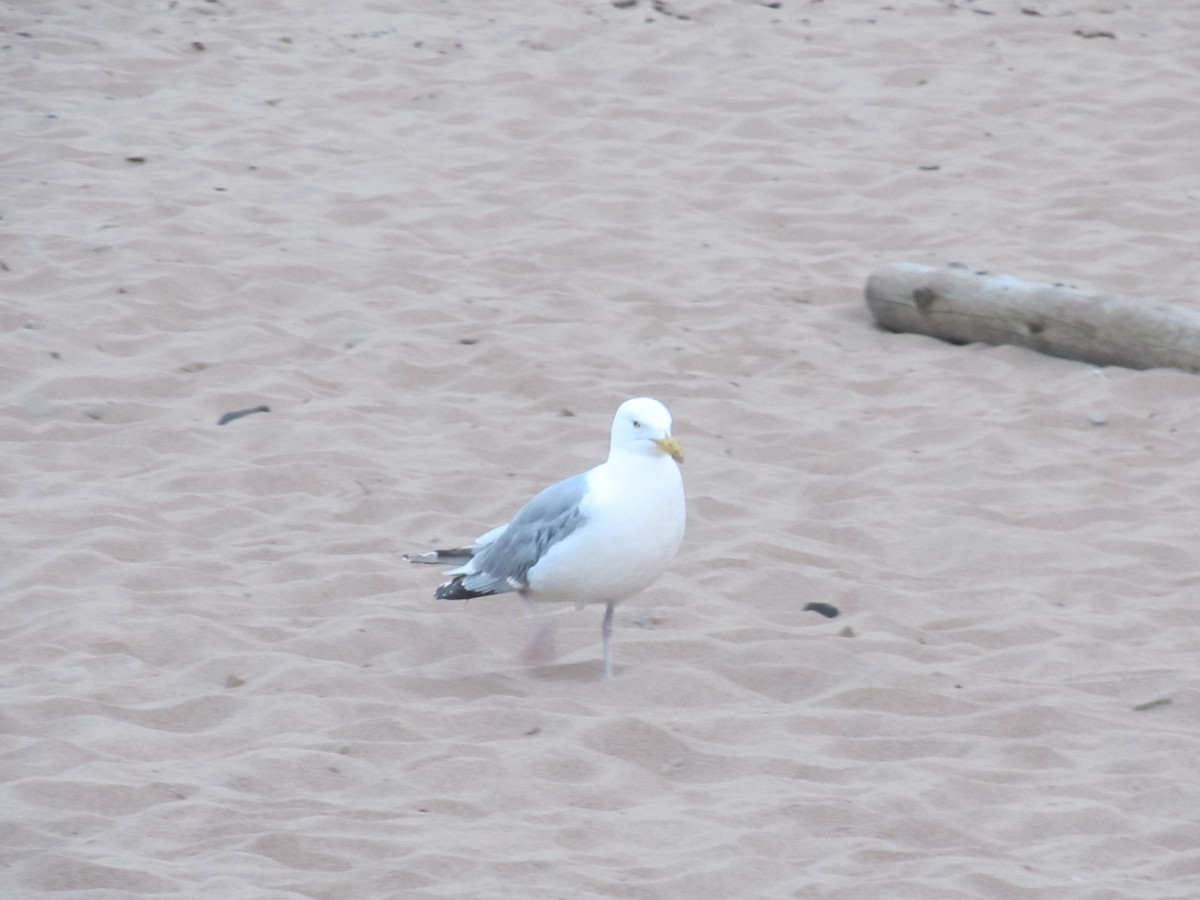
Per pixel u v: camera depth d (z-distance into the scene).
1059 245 16.34
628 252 16.23
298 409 12.70
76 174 17.22
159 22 22.03
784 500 11.59
